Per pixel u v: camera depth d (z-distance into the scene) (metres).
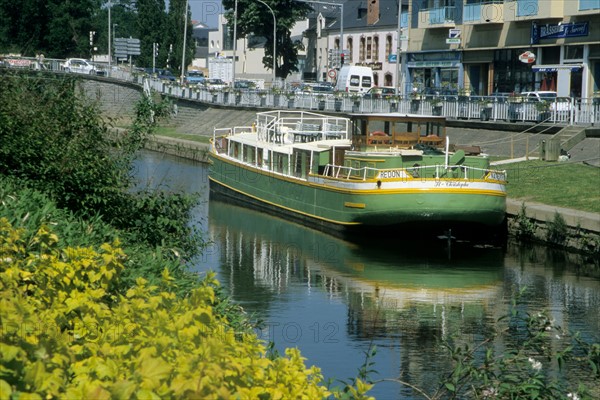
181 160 59.50
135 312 8.41
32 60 85.56
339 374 17.88
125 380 6.27
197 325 7.78
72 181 20.28
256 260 30.84
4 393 5.96
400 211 33.62
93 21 131.25
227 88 78.75
